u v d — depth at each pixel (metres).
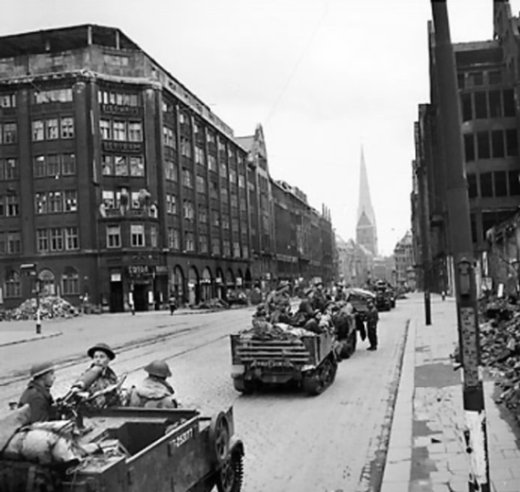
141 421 6.27
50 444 4.58
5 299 60.91
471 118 57.66
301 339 13.05
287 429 10.34
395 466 7.68
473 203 57.25
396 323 31.83
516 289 25.47
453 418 9.93
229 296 72.06
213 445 6.42
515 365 12.59
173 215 66.19
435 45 5.19
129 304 59.72
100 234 60.03
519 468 7.14
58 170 60.69
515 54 55.44
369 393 13.26
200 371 17.09
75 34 63.19
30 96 61.59
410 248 187.00
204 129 76.94
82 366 19.33
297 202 133.12
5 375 17.81
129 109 62.69
